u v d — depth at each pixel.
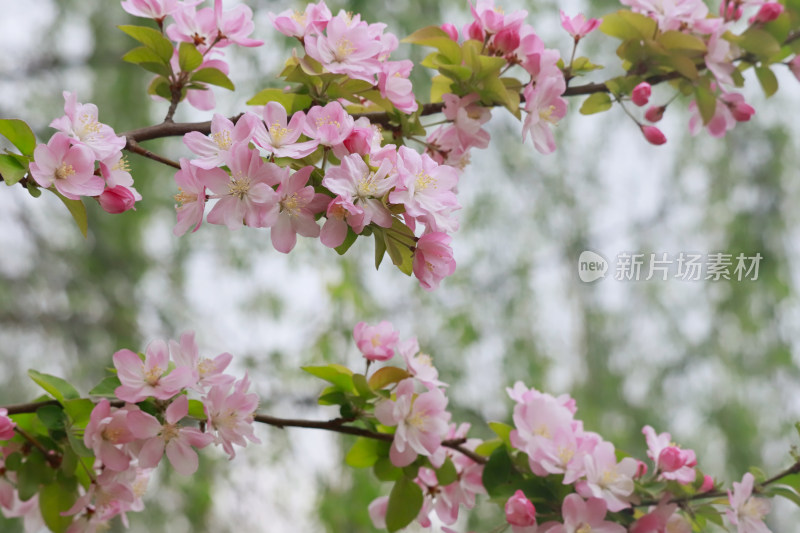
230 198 1.55
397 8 5.00
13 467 1.81
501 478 2.04
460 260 5.73
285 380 5.14
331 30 1.83
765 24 2.28
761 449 5.77
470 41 1.94
